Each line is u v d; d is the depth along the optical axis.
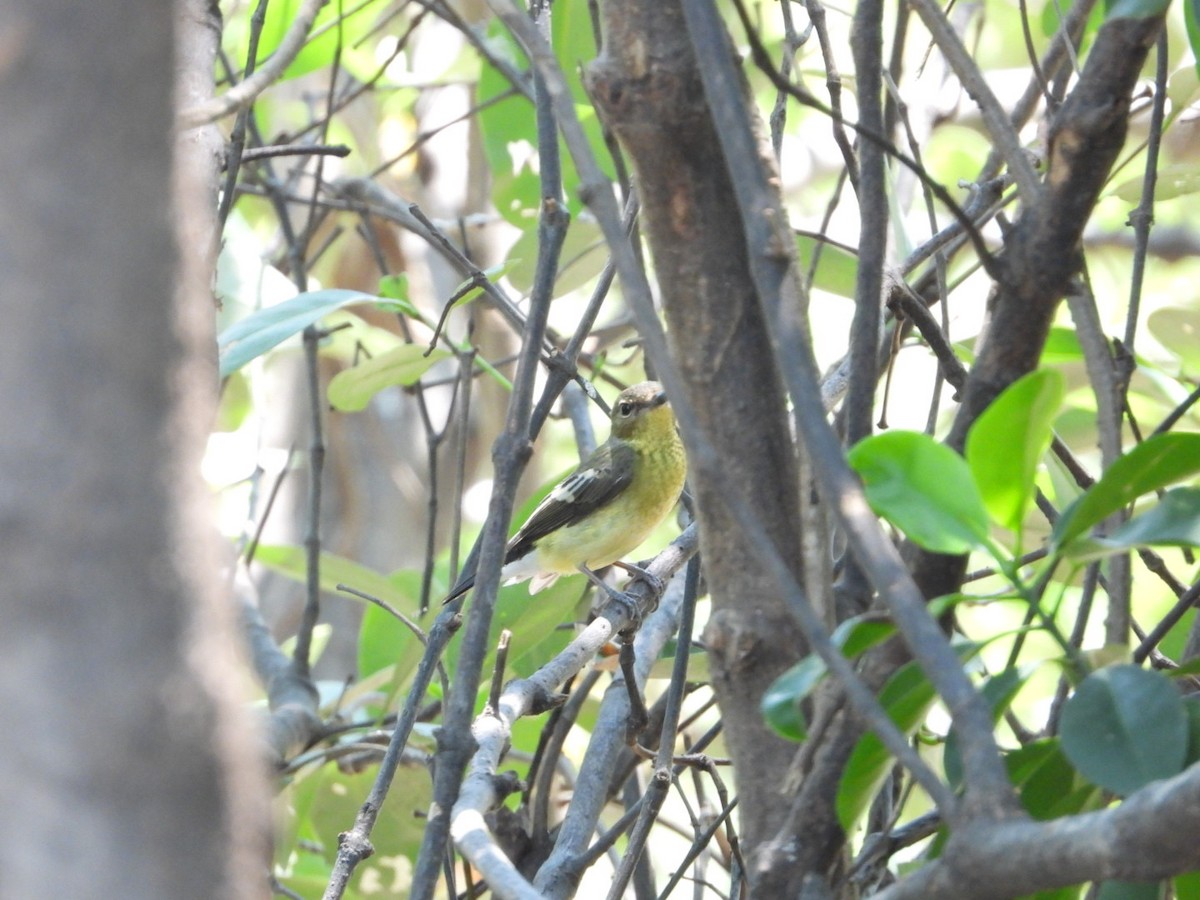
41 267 2.51
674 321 4.95
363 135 19.69
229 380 13.30
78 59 2.55
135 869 2.45
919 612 3.61
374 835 11.71
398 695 11.75
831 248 10.81
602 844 7.18
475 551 7.84
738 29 15.67
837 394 8.00
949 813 3.42
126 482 2.53
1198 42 5.93
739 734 4.86
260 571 20.95
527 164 14.38
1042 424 4.34
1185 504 4.35
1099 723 4.29
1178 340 10.20
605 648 9.75
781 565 3.67
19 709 2.42
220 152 7.67
